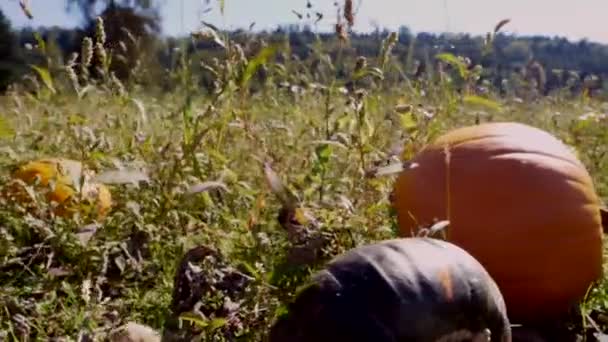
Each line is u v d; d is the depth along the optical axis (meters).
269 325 1.93
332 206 2.29
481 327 1.84
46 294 2.16
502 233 2.25
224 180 2.65
